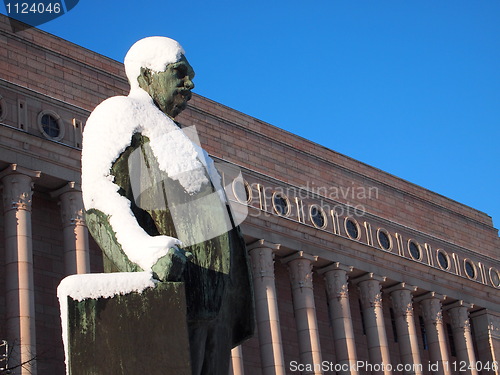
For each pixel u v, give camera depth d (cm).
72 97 3728
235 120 4406
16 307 3188
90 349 315
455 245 5300
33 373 3055
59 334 3450
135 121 373
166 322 321
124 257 339
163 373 316
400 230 4941
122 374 314
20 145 3375
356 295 4791
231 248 385
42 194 3556
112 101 378
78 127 3572
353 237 4631
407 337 4728
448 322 5250
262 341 4000
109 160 363
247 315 390
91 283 320
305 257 4291
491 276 5491
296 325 4244
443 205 5412
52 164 3453
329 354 4516
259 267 4084
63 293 320
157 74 403
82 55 3891
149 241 336
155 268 329
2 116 3362
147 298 322
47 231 3550
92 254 3588
